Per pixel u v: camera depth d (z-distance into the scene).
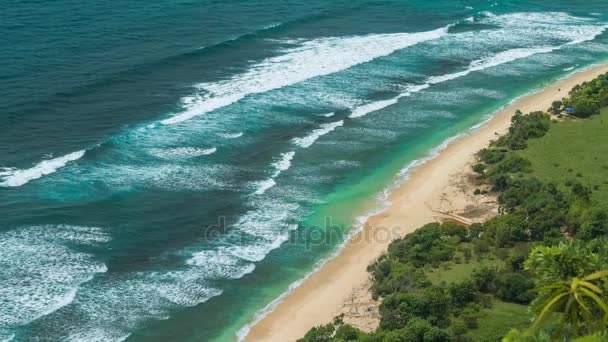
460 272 64.12
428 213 76.50
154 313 62.41
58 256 68.00
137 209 75.81
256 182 81.62
